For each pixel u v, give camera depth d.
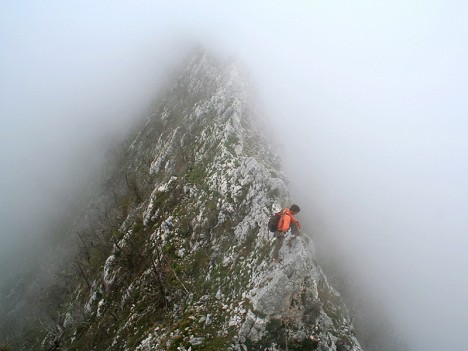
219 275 21.34
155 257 26.88
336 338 18.48
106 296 29.73
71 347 29.03
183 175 32.94
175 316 20.41
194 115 45.56
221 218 24.83
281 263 18.69
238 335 17.31
